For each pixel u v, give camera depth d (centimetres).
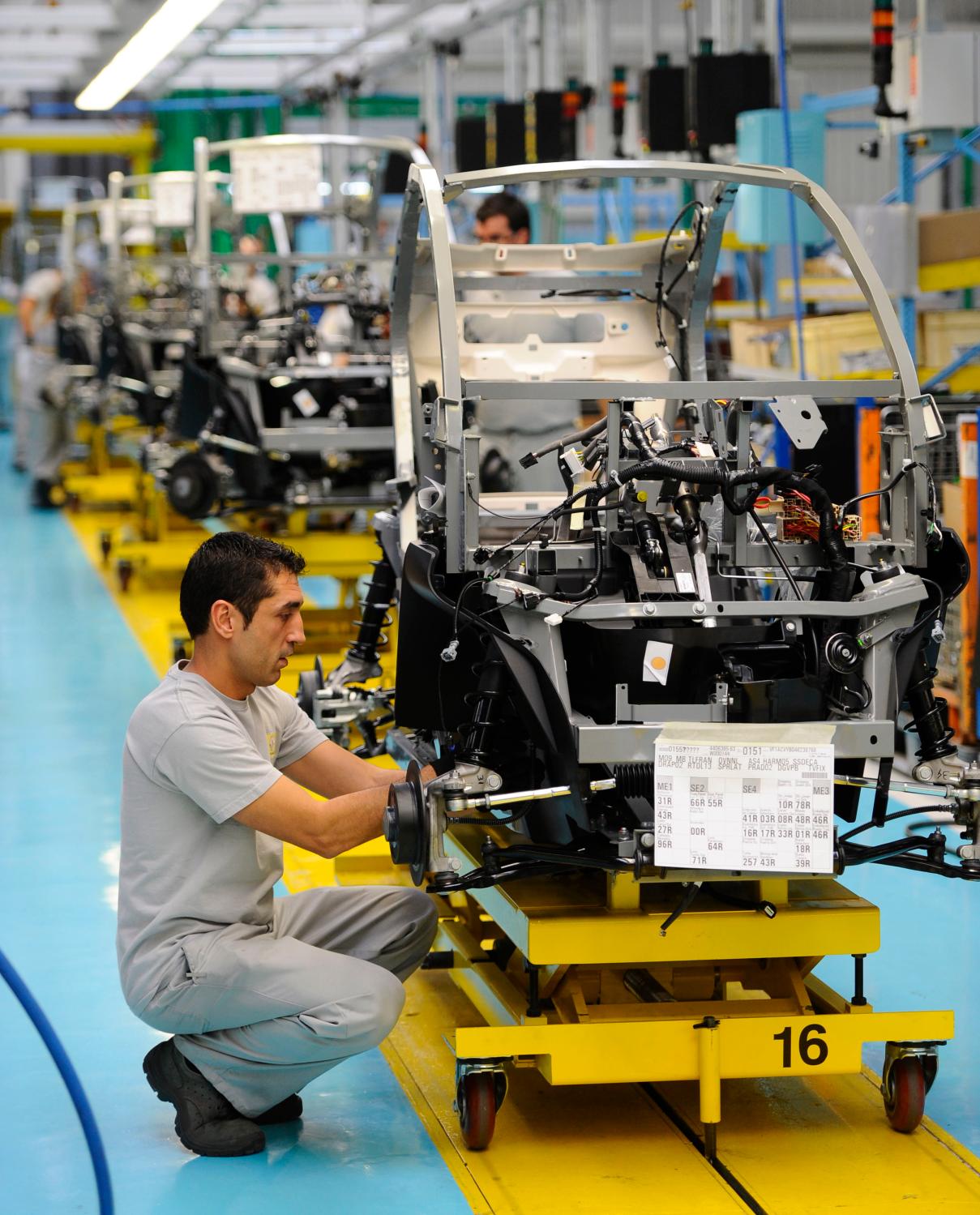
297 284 929
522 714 357
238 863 361
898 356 379
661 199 1418
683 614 347
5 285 2214
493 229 743
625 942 354
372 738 551
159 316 1326
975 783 356
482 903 410
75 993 459
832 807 331
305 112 2011
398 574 536
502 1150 353
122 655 953
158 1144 365
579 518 428
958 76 742
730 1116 371
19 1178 349
